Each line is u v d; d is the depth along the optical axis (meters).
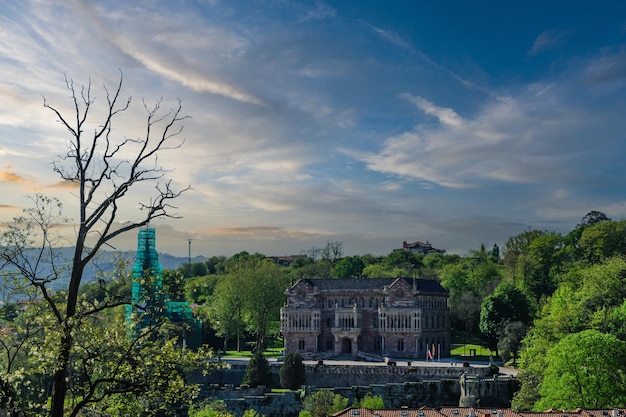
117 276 39.94
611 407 97.88
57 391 36.50
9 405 37.69
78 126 37.78
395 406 148.88
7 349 39.31
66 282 45.81
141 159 38.59
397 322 192.88
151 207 38.94
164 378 39.81
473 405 142.00
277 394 146.00
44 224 37.81
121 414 43.00
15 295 37.75
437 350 199.00
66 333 35.72
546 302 188.12
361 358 192.38
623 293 138.00
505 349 169.25
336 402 133.25
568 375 104.06
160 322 40.44
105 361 40.28
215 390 151.75
